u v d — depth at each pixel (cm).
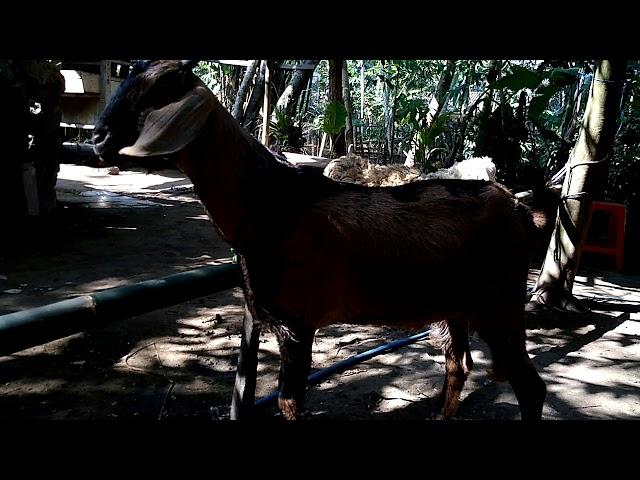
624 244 725
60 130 778
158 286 192
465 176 451
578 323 473
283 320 211
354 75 1677
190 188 1111
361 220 205
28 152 732
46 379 332
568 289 495
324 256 204
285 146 1187
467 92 946
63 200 900
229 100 1655
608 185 827
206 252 647
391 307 219
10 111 672
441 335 278
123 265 573
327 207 203
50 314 158
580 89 813
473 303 225
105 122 160
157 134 151
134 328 416
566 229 488
